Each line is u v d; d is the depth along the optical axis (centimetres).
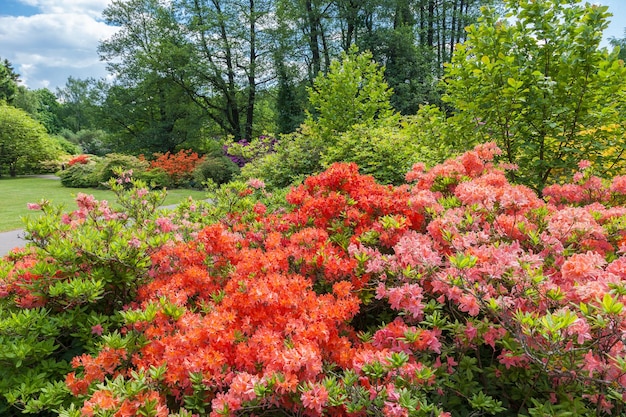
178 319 180
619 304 114
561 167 398
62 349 214
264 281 186
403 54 2153
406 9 2411
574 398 150
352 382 138
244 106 2473
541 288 153
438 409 140
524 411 161
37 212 1027
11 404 168
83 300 207
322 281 221
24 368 189
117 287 239
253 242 288
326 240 235
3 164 2491
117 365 176
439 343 158
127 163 1842
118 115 2470
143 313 181
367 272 196
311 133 874
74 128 5981
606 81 371
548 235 207
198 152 2578
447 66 438
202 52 2286
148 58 2247
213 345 163
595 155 398
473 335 155
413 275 173
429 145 501
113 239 240
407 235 215
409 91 2105
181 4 2280
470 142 436
